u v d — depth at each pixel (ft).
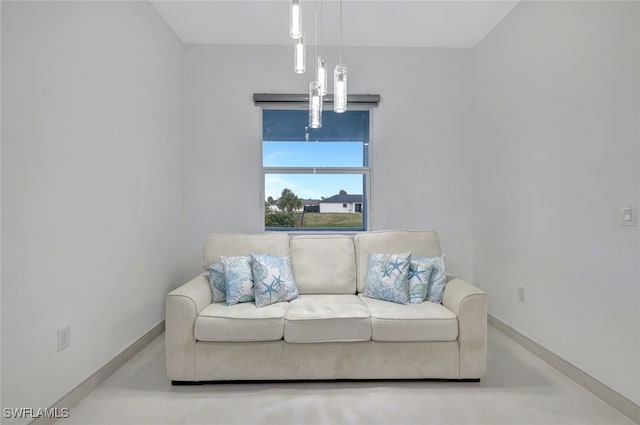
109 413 6.20
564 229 7.76
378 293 8.38
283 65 12.21
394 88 12.32
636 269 6.06
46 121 5.77
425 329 7.11
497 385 7.20
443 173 12.41
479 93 11.85
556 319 8.00
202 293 7.74
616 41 6.43
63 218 6.16
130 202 8.50
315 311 7.37
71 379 6.37
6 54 5.03
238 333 7.04
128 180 8.40
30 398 5.46
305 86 12.24
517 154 9.59
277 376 7.14
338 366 7.16
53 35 5.93
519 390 7.00
